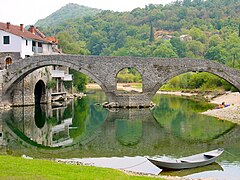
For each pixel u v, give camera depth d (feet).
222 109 202.69
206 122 167.53
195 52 649.61
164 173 88.17
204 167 93.09
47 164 78.07
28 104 222.89
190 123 164.96
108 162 99.09
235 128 151.33
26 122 169.48
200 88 376.27
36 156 105.60
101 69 209.56
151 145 120.98
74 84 349.82
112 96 212.64
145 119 176.86
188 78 419.95
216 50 538.06
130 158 103.40
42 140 130.93
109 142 126.31
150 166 94.63
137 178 74.28
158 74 209.97
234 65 377.91
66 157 104.78
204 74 376.89
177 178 81.71
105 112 202.28
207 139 130.82
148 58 209.77
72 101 271.90
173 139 130.52
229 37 643.86
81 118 183.52
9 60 223.71
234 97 267.18
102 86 210.59
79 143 125.08
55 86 263.08
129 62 209.67
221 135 137.69
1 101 207.21
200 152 110.73
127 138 132.57
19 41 222.28
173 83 433.48
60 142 127.34
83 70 209.36
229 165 95.20
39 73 230.89
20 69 207.82
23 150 114.01
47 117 186.39
